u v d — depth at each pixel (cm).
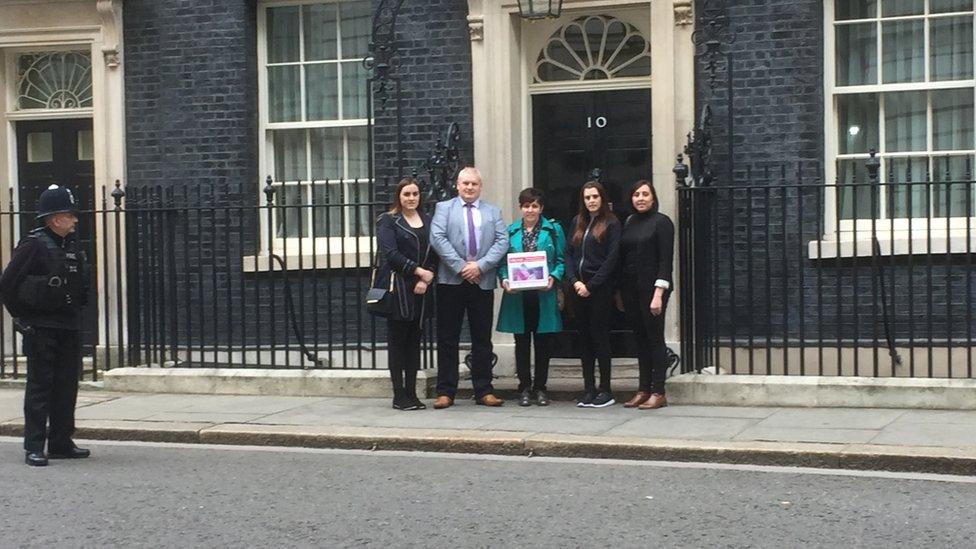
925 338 1050
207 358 1230
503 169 1140
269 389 1088
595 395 990
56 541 612
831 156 1080
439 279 995
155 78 1238
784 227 966
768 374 981
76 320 839
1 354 1181
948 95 1072
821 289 968
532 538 603
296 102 1239
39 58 1300
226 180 1223
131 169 1247
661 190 1102
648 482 734
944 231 1048
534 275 973
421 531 620
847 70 1091
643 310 961
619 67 1148
